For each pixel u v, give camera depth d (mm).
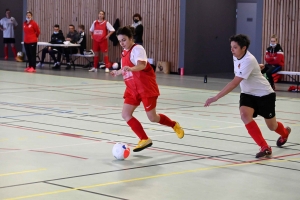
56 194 5660
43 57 25625
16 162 7160
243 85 7781
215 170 6934
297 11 20484
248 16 25016
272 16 21094
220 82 20156
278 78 20922
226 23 25078
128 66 7379
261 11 21344
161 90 17000
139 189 5934
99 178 6395
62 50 24656
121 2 25312
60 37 24781
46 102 13539
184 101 14375
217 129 10102
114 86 17922
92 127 10039
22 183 6098
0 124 10188
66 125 10211
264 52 21359
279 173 6836
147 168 6961
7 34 30609
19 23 33281
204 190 5969
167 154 7852
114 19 25625
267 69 18188
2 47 33281
